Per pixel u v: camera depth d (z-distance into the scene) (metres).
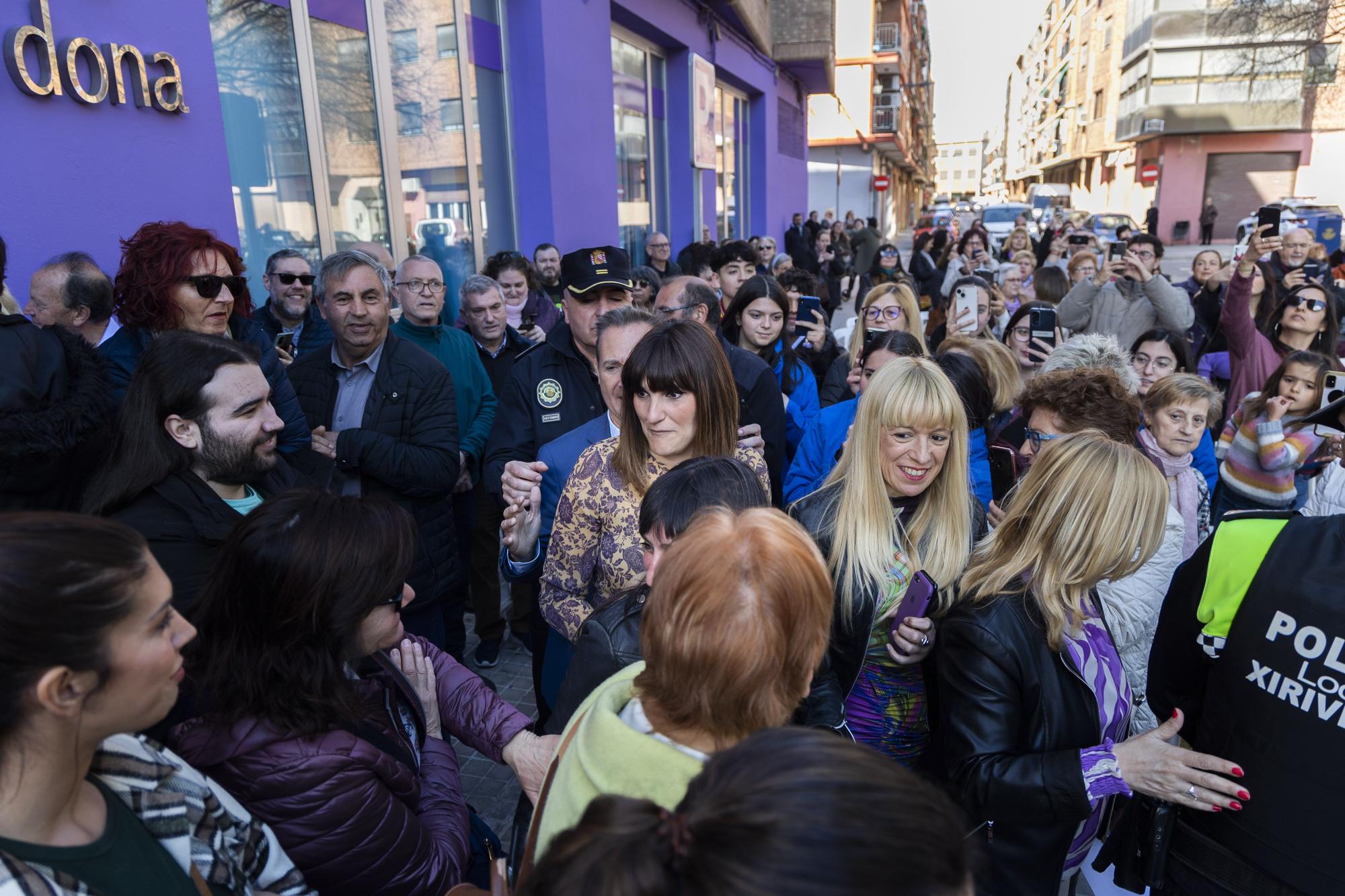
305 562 1.28
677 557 1.03
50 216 2.96
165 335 1.80
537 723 2.68
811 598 1.02
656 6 9.70
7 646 0.82
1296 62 27.23
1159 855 1.56
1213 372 4.84
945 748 1.67
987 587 1.64
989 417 3.06
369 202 5.36
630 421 2.04
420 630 2.94
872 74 31.19
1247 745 1.41
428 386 2.94
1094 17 47.09
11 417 1.69
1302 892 1.35
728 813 0.59
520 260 5.18
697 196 12.12
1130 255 5.17
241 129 4.27
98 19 3.09
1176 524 2.18
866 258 14.53
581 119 7.72
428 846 1.41
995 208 29.81
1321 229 20.00
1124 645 2.13
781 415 3.18
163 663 0.96
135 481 1.71
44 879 0.87
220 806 1.16
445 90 6.13
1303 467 3.11
